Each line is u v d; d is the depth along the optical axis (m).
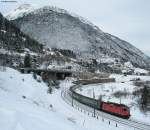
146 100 86.94
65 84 135.75
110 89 129.62
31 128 20.00
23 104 33.44
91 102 78.75
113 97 107.81
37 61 199.00
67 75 170.00
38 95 71.56
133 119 67.62
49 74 144.12
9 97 37.25
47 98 75.38
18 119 21.38
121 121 62.34
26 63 160.38
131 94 112.06
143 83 152.62
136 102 94.25
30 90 72.12
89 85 146.12
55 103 72.25
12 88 65.00
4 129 17.88
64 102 78.25
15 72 92.75
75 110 67.19
